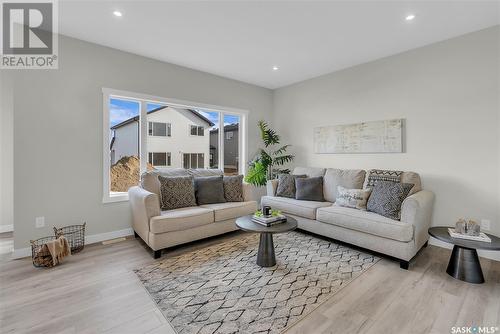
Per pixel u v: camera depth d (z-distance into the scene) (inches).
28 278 85.2
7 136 141.3
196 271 91.4
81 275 87.7
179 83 148.7
